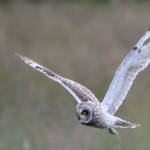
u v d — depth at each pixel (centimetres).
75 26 3466
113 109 898
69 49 3042
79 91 895
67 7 3997
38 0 4191
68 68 2741
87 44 3130
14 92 2273
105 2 4225
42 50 3039
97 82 2519
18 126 1758
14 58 2847
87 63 2797
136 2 4144
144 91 2366
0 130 1716
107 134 1653
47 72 912
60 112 1942
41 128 1742
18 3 4012
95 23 3516
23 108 1997
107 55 2912
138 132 1705
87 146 1567
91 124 884
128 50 3020
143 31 3319
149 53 896
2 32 3259
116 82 896
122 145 1554
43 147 1535
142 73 2569
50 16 3634
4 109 1967
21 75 2586
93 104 882
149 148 1582
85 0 4288
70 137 1636
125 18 3553
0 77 2569
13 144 1573
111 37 3241
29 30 3334
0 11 3709
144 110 2114
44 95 2253
